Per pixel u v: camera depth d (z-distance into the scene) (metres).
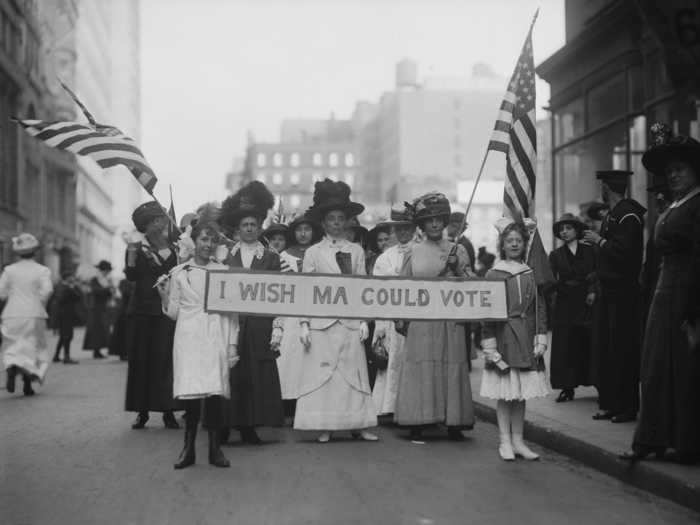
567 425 8.27
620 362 8.46
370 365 9.94
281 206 12.34
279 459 7.53
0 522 5.37
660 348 6.35
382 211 80.19
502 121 8.20
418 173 117.19
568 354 10.23
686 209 6.30
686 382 6.21
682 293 6.25
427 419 8.41
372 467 7.15
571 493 6.17
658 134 6.98
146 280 9.43
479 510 5.67
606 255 8.61
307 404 8.41
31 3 50.81
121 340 19.05
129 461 7.40
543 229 60.84
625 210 8.68
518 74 8.22
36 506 5.78
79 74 74.44
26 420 9.98
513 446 7.71
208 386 6.89
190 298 7.00
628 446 7.04
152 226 9.61
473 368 14.94
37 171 54.81
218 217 7.56
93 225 87.69
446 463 7.33
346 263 8.65
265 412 8.26
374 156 143.25
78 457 7.59
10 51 45.00
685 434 6.17
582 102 20.36
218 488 6.33
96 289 20.61
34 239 12.57
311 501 5.91
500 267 7.48
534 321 7.45
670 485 5.95
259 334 8.37
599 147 19.44
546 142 63.62
